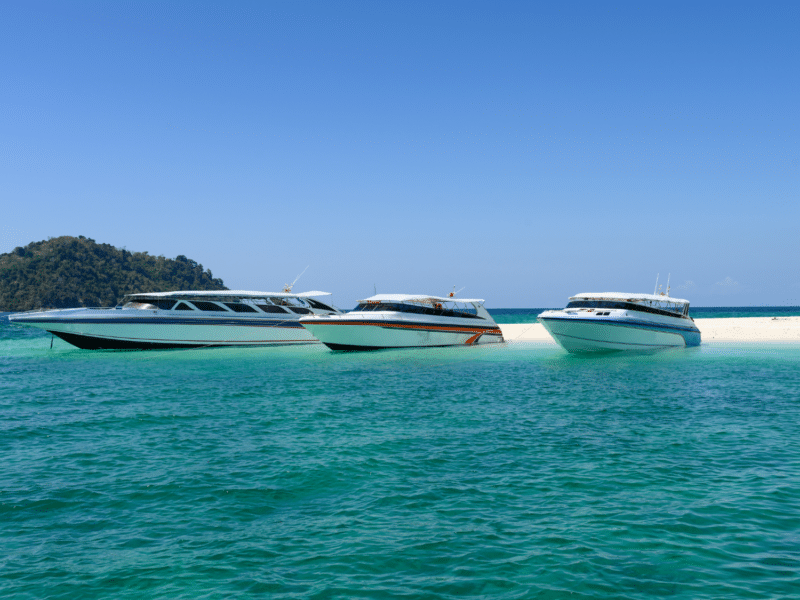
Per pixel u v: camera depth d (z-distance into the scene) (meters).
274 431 12.96
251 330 38.66
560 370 24.50
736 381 20.38
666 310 33.19
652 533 7.09
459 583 5.91
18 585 5.97
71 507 8.20
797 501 8.13
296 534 7.21
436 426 13.37
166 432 12.93
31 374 24.75
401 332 34.31
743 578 5.96
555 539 6.95
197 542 7.00
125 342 35.12
